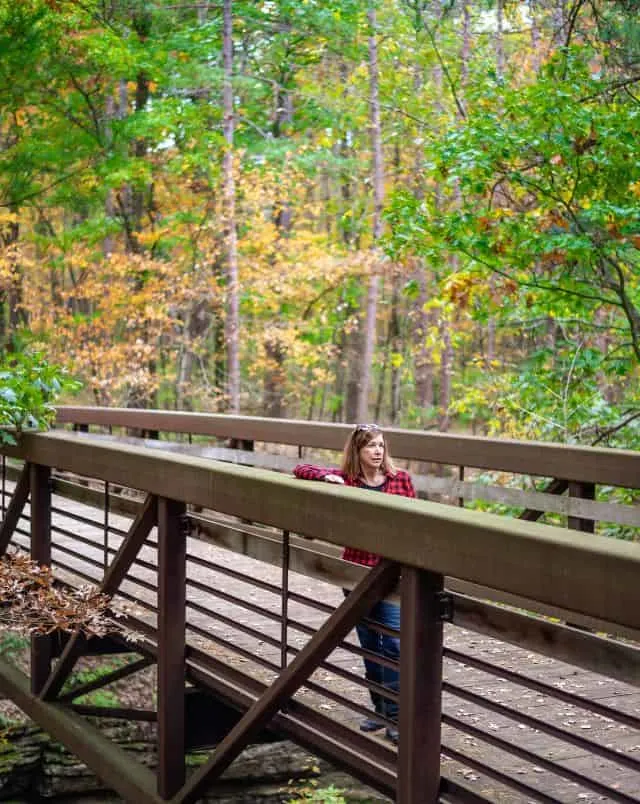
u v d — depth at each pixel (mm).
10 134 19609
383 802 5547
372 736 3838
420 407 23781
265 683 4398
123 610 5551
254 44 24328
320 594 6898
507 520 3123
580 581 2770
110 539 8859
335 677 5172
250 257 20078
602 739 4211
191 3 21828
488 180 8570
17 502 6684
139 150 20078
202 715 5184
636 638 2803
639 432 9016
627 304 8531
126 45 18109
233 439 8609
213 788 5609
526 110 8078
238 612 6441
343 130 23703
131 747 6141
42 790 6352
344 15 21625
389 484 4734
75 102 18750
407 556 3377
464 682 4945
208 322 24750
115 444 5613
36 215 24656
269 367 21938
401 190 8820
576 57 8391
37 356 6660
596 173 8125
